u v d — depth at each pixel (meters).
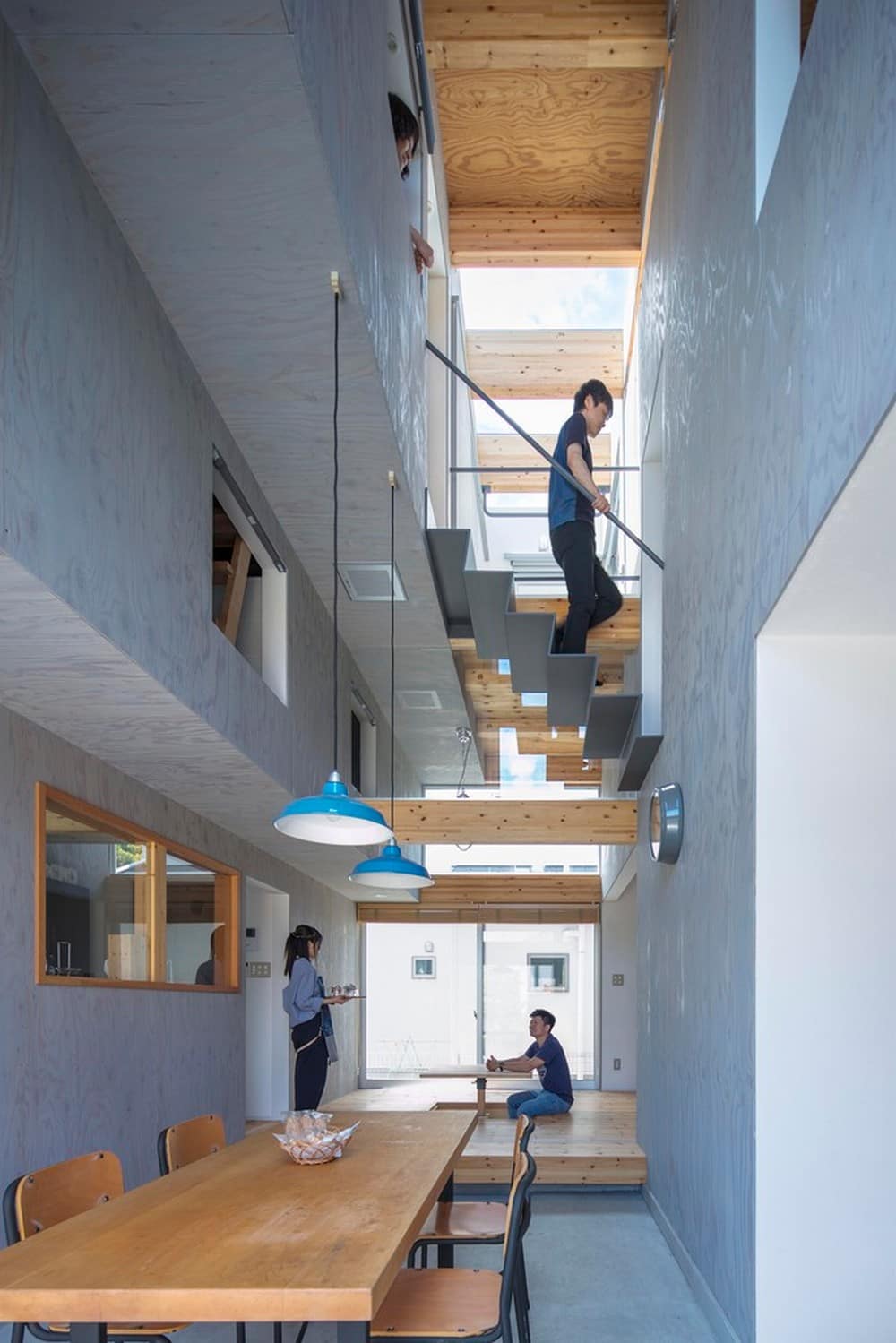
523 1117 3.96
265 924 10.32
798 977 3.78
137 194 3.58
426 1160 3.82
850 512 2.91
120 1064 5.67
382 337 4.73
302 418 5.07
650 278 7.58
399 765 11.56
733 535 4.35
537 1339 4.45
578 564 6.99
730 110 4.49
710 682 4.85
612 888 12.41
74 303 3.42
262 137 3.29
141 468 4.01
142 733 5.00
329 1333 4.47
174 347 4.39
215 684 4.96
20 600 3.31
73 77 3.09
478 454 10.63
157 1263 2.50
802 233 3.24
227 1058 7.79
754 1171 3.74
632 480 8.36
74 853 5.20
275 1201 3.16
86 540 3.52
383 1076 14.73
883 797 3.85
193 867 7.26
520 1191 3.09
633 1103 11.53
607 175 9.06
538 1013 10.43
